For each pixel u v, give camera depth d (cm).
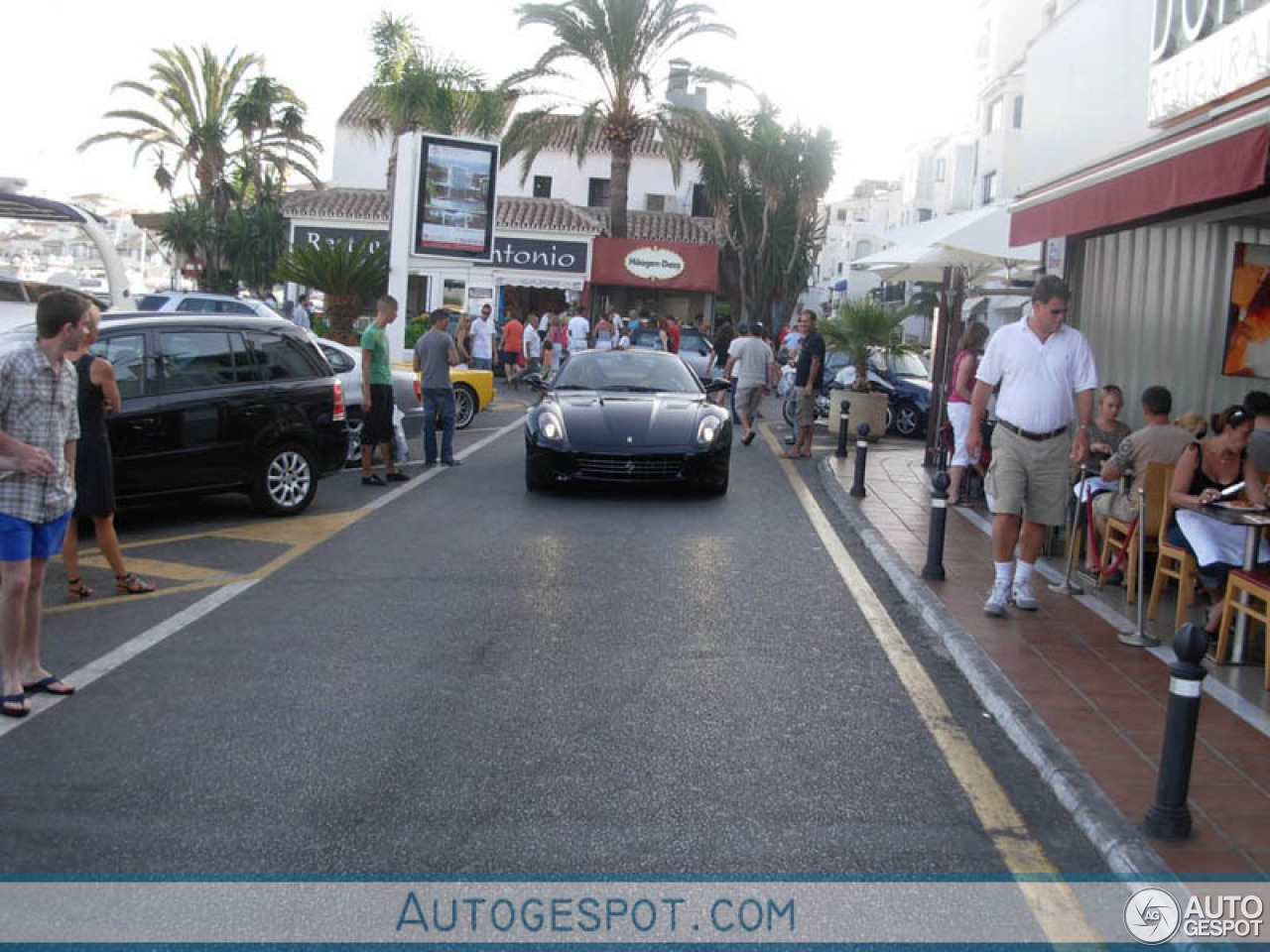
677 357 1358
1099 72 1125
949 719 546
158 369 940
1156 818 410
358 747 490
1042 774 478
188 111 4181
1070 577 793
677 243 3844
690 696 567
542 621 699
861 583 832
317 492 1179
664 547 935
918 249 1280
